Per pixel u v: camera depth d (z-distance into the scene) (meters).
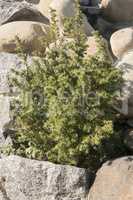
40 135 2.38
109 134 2.27
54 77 2.36
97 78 2.30
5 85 2.67
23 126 2.41
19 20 3.27
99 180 2.18
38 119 2.40
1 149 2.51
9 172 2.33
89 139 2.23
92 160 2.35
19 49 2.60
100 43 2.38
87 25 3.19
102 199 2.12
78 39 2.42
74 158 2.30
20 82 2.55
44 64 2.45
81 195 2.21
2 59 2.76
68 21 2.51
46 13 3.37
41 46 2.93
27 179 2.29
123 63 2.52
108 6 3.49
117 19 3.48
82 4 3.62
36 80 2.42
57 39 2.65
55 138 2.30
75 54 2.39
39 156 2.38
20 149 2.46
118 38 2.95
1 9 3.28
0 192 2.37
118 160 2.21
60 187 2.24
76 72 2.29
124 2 3.45
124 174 2.14
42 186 2.26
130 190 2.08
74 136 2.27
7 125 2.53
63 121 2.26
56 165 2.25
